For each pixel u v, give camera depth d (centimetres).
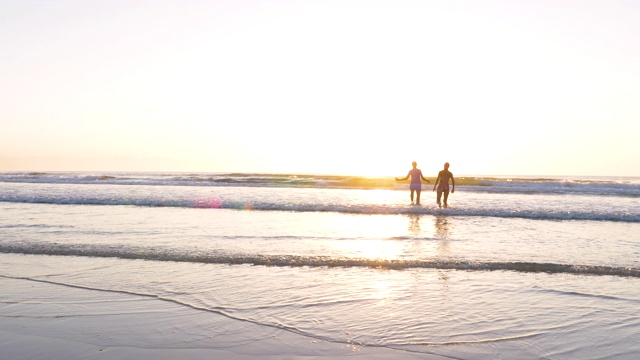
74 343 375
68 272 617
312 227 1093
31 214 1317
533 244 861
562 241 900
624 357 353
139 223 1124
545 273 629
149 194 2070
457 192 2541
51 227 1038
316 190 2538
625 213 1374
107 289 535
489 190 2606
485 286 559
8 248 769
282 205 1559
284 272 625
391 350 363
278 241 868
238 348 366
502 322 429
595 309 471
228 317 439
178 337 388
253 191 2380
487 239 920
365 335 394
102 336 391
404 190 2689
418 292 529
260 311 457
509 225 1166
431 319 436
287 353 356
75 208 1522
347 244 843
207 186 2852
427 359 346
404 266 665
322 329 408
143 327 412
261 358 347
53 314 448
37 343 375
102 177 3631
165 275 603
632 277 612
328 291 530
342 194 2262
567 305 484
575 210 1518
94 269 635
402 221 1246
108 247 777
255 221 1203
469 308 471
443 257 723
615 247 833
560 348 369
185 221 1180
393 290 537
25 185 2816
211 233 966
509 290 541
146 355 352
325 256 716
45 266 652
